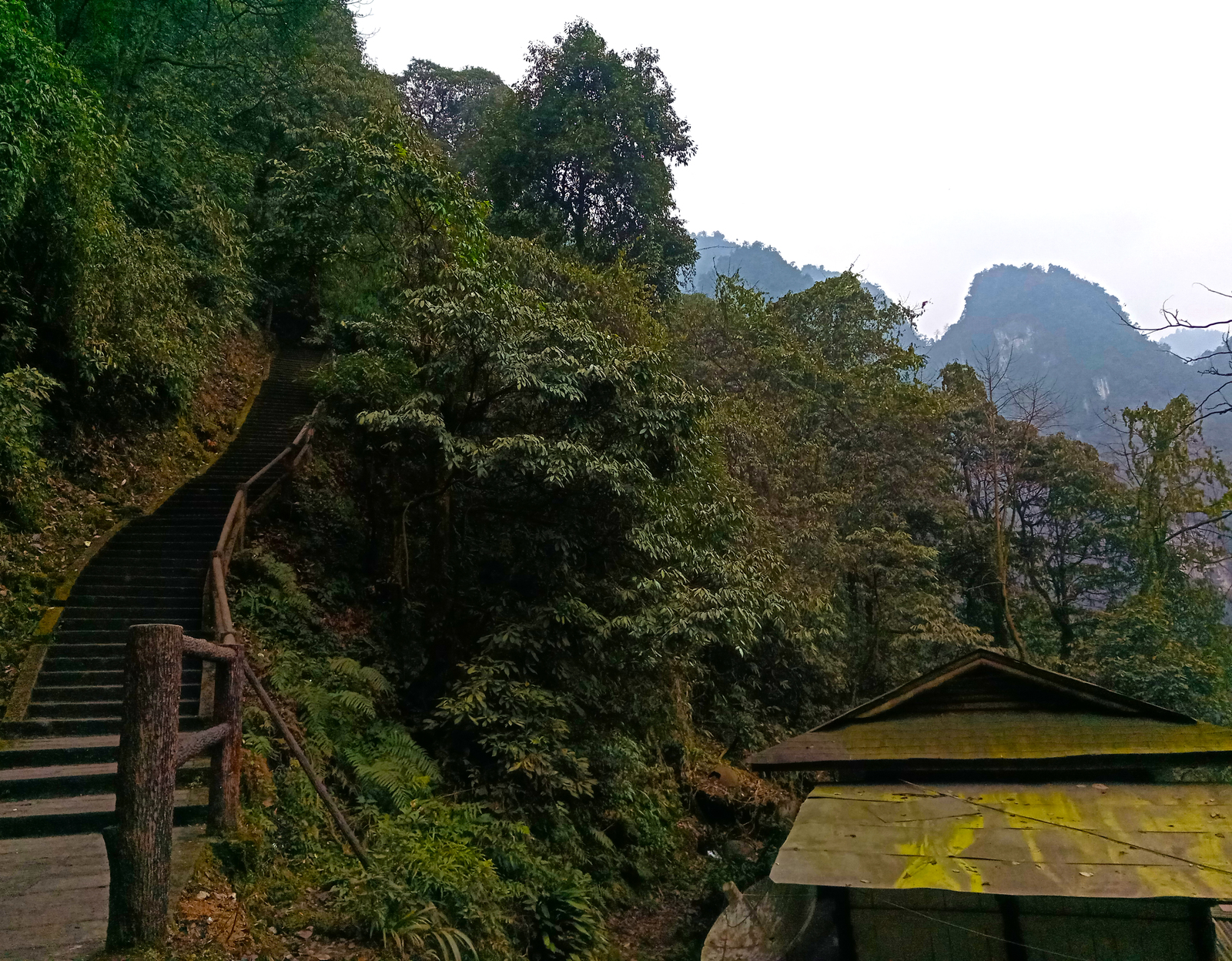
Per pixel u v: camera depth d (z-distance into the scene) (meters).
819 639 17.94
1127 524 24.88
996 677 8.02
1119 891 5.28
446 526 12.20
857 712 8.20
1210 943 6.23
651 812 12.52
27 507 10.86
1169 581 22.53
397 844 7.24
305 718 8.68
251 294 20.69
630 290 17.92
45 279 11.58
